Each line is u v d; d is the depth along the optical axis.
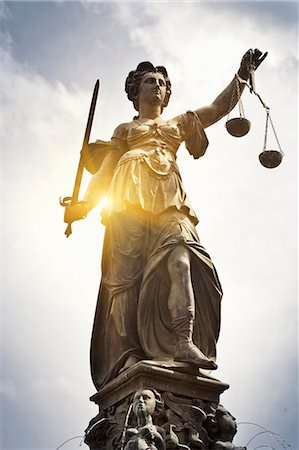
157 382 12.81
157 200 14.35
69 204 14.71
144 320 13.57
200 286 13.89
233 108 15.70
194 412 12.73
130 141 15.20
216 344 13.89
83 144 14.84
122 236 14.16
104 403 13.51
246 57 15.59
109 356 13.87
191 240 13.98
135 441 11.86
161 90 15.68
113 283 13.96
